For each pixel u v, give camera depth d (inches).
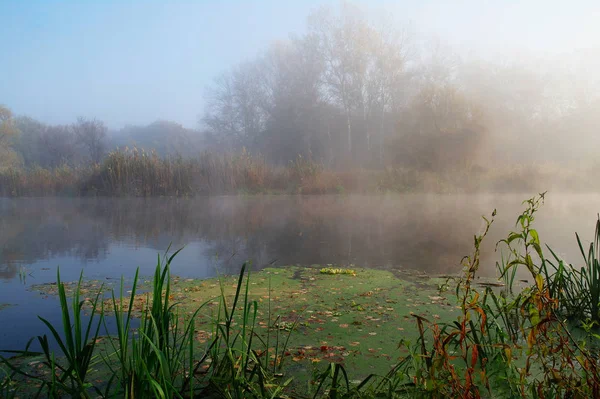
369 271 210.4
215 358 94.7
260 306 155.2
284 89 1464.1
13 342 122.6
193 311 148.9
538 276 75.2
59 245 288.8
